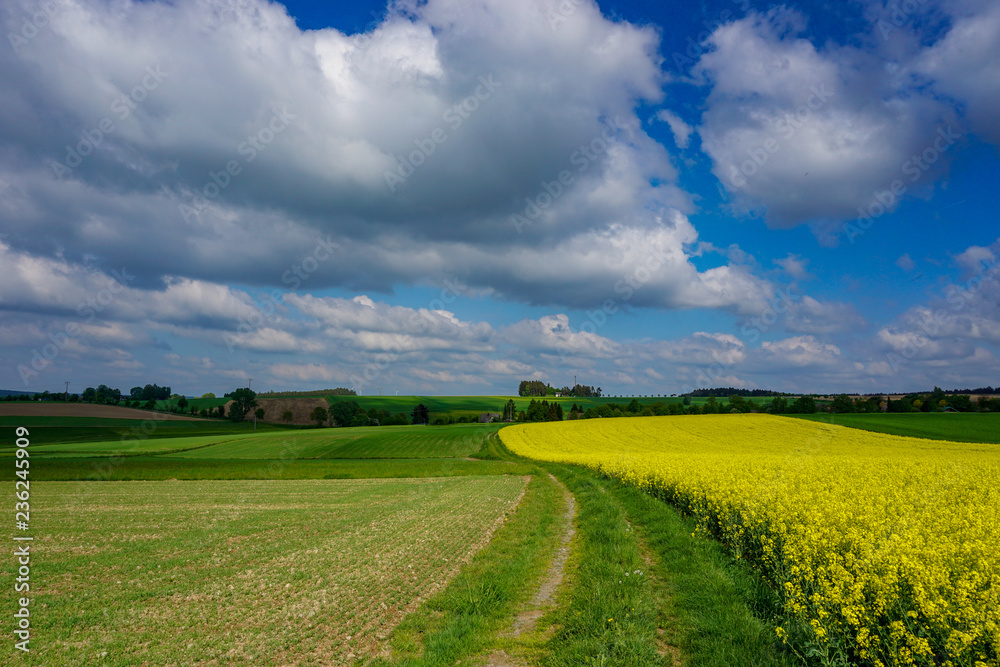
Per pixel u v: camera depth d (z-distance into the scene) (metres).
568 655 6.34
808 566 7.44
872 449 45.03
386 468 38.69
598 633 6.83
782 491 12.82
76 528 16.98
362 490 27.45
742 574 8.95
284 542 14.33
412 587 9.93
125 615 8.80
